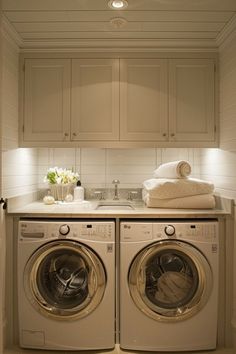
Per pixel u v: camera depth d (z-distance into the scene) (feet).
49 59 7.22
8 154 6.60
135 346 6.10
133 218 6.28
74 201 7.97
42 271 6.28
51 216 6.25
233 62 6.50
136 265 6.03
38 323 6.14
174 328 6.13
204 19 6.15
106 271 6.05
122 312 6.09
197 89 7.26
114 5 5.63
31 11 5.85
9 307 6.38
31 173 8.10
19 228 6.17
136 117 7.23
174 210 6.59
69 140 7.23
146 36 6.87
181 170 6.86
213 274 6.17
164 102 7.23
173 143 7.25
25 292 6.14
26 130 7.22
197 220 6.36
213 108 7.27
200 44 7.14
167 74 7.23
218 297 6.38
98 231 6.06
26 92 7.22
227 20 6.20
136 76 7.22
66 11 5.85
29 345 6.17
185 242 6.10
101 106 7.22
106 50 7.19
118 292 6.20
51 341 6.12
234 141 6.43
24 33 6.70
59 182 7.93
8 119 6.62
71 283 6.34
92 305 6.01
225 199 6.59
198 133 7.26
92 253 6.04
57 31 6.64
